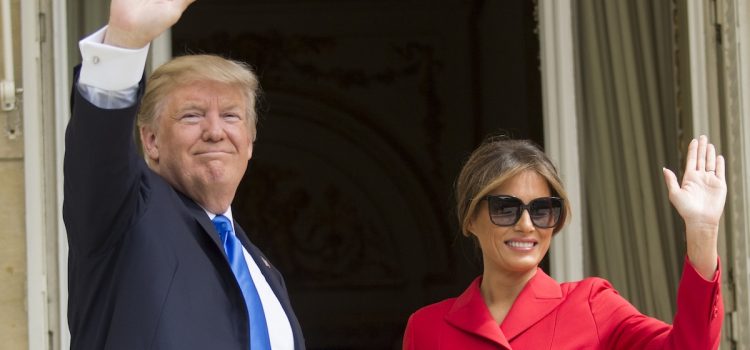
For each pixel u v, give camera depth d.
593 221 12.95
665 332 7.76
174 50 29.91
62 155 11.52
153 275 6.96
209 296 7.14
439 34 30.70
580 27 13.08
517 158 8.20
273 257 32.06
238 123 7.78
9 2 11.26
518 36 21.25
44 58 11.55
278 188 32.16
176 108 7.64
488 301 8.49
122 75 6.53
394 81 31.27
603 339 8.05
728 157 12.13
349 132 31.83
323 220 32.19
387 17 30.55
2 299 11.33
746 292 11.97
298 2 29.91
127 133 6.63
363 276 32.06
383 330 31.80
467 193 8.45
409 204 32.00
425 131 31.45
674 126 12.91
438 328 8.48
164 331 6.84
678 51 12.88
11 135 11.36
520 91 21.02
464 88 30.86
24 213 11.37
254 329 7.50
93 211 6.77
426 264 31.95
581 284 8.38
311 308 31.91
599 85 12.99
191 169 7.65
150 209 7.14
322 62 31.12
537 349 8.08
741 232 12.00
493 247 8.25
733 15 12.09
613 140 12.99
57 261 11.45
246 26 30.25
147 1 6.54
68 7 12.16
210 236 7.39
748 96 12.03
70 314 7.38
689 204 7.52
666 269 12.83
